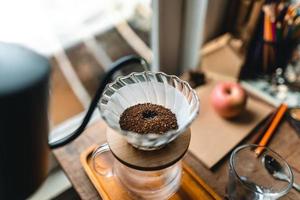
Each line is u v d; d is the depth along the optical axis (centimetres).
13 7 46
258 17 48
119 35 63
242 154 39
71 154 41
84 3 59
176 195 36
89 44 63
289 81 52
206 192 37
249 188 36
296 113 45
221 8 54
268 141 43
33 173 24
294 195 37
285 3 47
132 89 34
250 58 53
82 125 32
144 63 35
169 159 30
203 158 41
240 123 45
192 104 32
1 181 23
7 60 22
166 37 53
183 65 59
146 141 28
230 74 53
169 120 30
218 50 52
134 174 34
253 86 52
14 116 20
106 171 38
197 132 44
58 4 55
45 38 56
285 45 50
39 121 22
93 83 59
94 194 37
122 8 59
